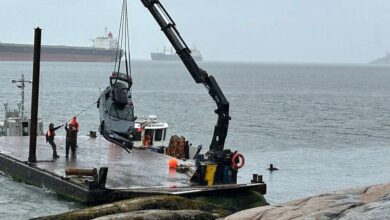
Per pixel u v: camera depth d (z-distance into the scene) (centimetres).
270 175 4462
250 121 8456
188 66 3203
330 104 12144
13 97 10450
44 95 11388
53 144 3516
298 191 3953
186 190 2781
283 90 16575
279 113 9888
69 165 3297
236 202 2880
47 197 2916
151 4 3192
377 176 4628
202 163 3036
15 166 3344
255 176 3088
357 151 5956
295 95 14575
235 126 7762
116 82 3328
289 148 6003
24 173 3241
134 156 3722
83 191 2727
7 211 2692
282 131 7388
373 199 1543
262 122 8381
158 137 4206
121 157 3653
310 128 7825
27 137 4369
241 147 5969
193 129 7238
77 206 2742
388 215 1348
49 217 2012
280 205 1598
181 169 3269
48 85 15075
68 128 3581
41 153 3638
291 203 1606
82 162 3403
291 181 4269
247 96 13788
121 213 1895
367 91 17075
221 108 3203
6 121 4644
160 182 2977
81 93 12294
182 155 3875
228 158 3091
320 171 4734
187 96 12950
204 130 7162
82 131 6575
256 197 2953
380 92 16688
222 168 3080
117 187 2806
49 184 3003
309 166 4944
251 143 6266
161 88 15812
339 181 4369
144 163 3484
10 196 2933
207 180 3009
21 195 2956
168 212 1894
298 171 4688
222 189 2855
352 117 9588
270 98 13312
